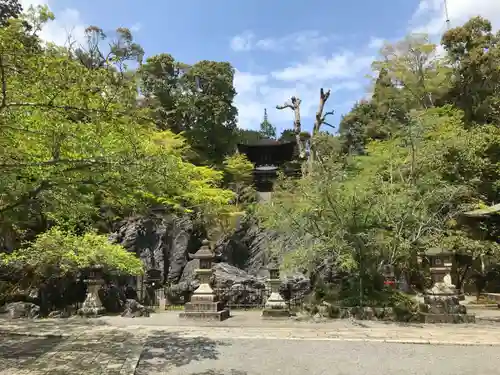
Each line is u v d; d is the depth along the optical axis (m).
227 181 34.25
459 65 30.81
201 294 12.54
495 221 19.80
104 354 7.62
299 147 28.77
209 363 7.14
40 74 6.32
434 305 11.51
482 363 7.03
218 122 36.91
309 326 10.82
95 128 7.92
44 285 14.73
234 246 24.77
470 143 18.72
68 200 9.51
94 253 12.92
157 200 18.16
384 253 12.73
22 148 8.19
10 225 13.27
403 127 17.73
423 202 12.95
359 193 12.80
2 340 9.12
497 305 15.45
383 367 6.85
